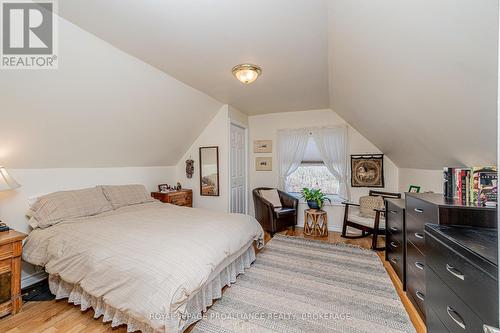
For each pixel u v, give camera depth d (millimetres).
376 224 3006
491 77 932
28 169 2305
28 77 1748
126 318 1531
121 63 2143
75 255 1675
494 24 742
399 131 2344
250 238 2398
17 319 1686
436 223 1377
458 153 1707
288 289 2100
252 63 2299
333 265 2594
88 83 2084
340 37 1653
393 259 2465
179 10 1519
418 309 1748
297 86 2973
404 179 3398
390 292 2047
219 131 3883
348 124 4000
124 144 3008
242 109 4203
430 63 1150
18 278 1778
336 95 3105
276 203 4141
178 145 3865
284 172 4414
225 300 1928
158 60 2258
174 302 1304
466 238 1061
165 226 2086
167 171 4102
